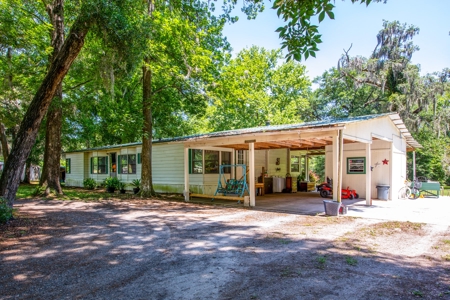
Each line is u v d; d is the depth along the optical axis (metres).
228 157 14.96
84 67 12.86
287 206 10.19
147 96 13.55
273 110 25.59
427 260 4.29
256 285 3.40
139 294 3.20
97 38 8.08
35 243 5.34
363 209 9.22
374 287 3.33
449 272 3.81
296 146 14.42
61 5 10.09
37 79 11.92
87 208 9.84
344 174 13.11
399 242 5.29
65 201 11.67
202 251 4.83
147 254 4.69
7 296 3.16
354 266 4.03
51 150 13.33
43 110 7.59
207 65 11.97
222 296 3.12
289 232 6.14
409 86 20.22
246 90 13.95
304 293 3.17
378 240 5.43
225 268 3.99
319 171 30.91
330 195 13.17
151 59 11.69
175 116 20.64
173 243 5.35
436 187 13.14
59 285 3.46
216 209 9.66
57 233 6.12
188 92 13.69
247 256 4.53
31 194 13.30
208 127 28.91
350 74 24.00
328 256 4.48
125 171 17.78
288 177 16.17
